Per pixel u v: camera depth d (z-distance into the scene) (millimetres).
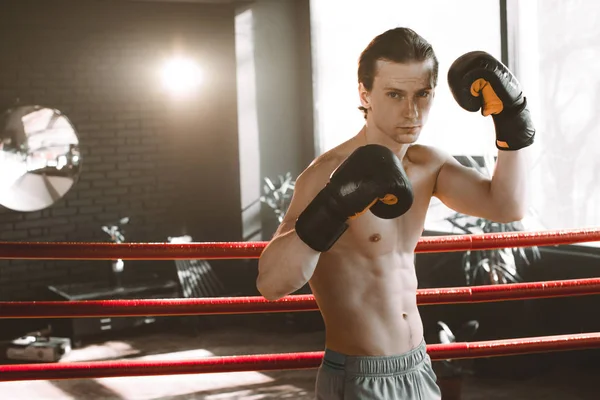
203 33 7496
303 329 6688
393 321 1395
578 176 4965
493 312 5512
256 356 1880
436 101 5938
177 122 7562
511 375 4992
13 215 6875
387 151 1187
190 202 7668
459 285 5875
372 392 1373
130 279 7020
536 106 5184
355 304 1391
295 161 7508
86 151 7191
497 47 5508
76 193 7152
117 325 6492
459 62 1298
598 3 4773
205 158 7672
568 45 4965
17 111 6836
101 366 1877
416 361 1416
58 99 7062
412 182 1433
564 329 5109
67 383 5430
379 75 1271
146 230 7504
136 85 7383
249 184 7332
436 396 1458
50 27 6996
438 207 6102
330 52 7168
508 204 1408
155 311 1866
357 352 1395
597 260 4895
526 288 1951
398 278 1407
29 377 1871
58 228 7074
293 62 7414
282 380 5336
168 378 5473
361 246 1378
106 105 7270
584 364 5160
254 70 7285
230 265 7461
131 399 5059
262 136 7355
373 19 6617
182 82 7492
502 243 1900
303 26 7320
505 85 1289
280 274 1249
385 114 1285
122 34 7289
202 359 1882
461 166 1477
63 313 1854
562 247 5129
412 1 6156
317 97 7285
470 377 5086
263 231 7430
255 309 1875
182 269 7082
